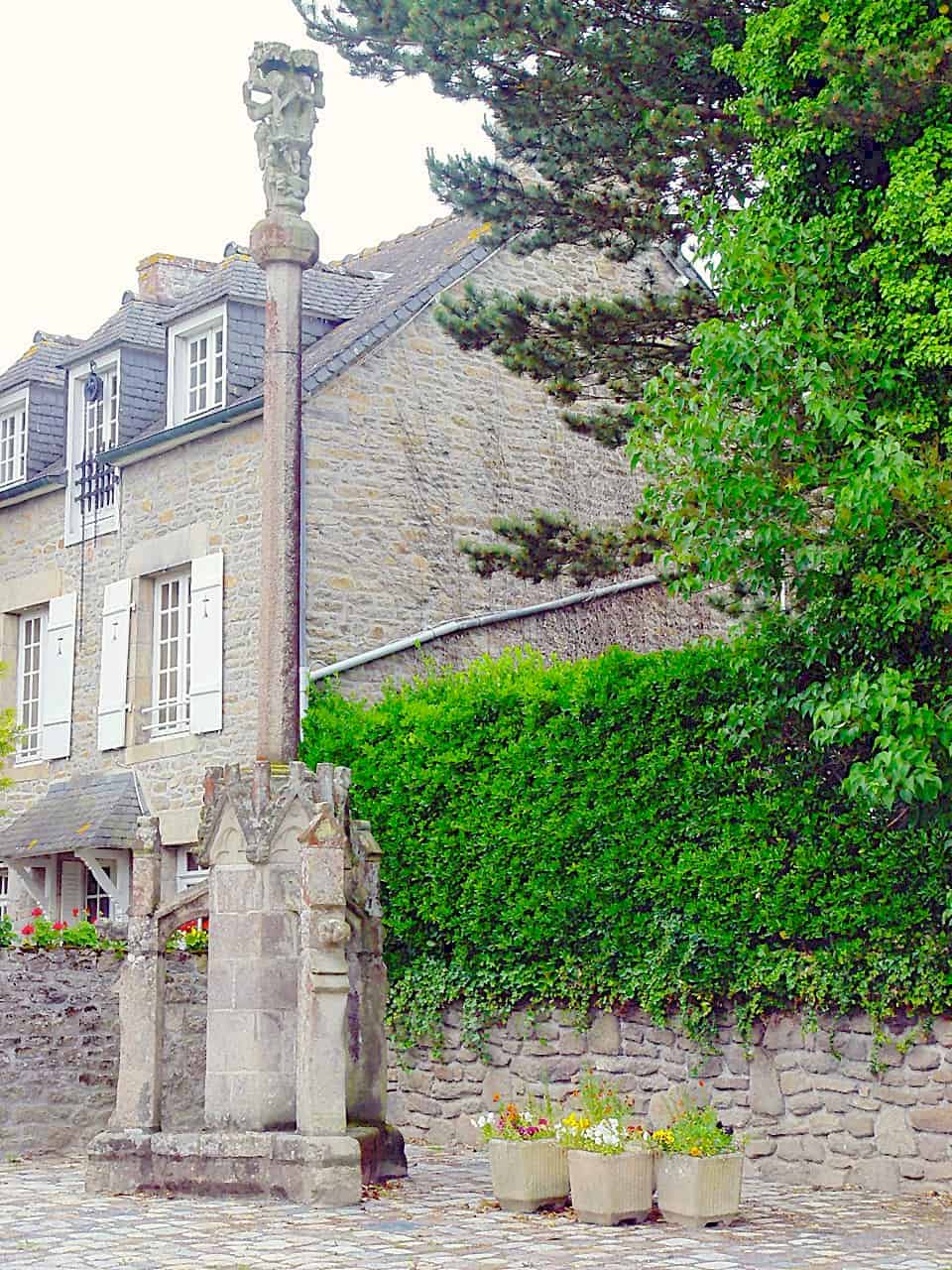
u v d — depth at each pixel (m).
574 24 12.62
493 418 19.42
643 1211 9.77
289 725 11.43
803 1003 11.84
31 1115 13.64
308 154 12.21
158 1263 8.26
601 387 20.42
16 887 20.89
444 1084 14.27
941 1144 11.03
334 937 10.53
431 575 18.48
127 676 19.50
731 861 12.04
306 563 17.50
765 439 10.02
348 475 18.02
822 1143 11.66
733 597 14.69
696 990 12.30
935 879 11.05
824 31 10.42
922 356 9.91
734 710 11.10
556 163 13.55
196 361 19.58
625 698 12.79
